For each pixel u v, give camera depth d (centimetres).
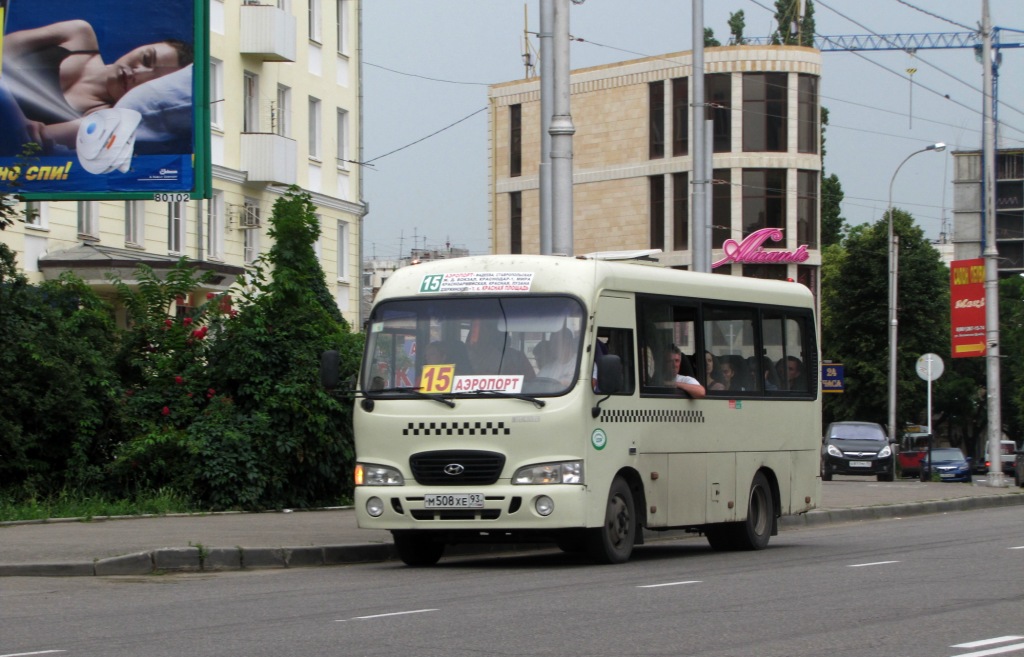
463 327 1641
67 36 2814
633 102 7412
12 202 2370
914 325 7681
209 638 1036
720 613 1170
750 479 1941
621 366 1659
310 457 2341
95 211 3744
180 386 2366
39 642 1024
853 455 4812
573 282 1636
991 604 1230
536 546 2045
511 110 8000
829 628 1080
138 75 2800
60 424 2239
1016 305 9269
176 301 2588
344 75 5106
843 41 8738
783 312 2044
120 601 1285
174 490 2252
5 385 2184
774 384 2012
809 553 1869
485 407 1589
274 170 4428
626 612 1179
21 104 2817
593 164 7594
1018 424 9569
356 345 2444
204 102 2794
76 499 2191
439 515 1588
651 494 1723
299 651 970
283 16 4441
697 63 3084
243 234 4425
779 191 7038
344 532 1920
